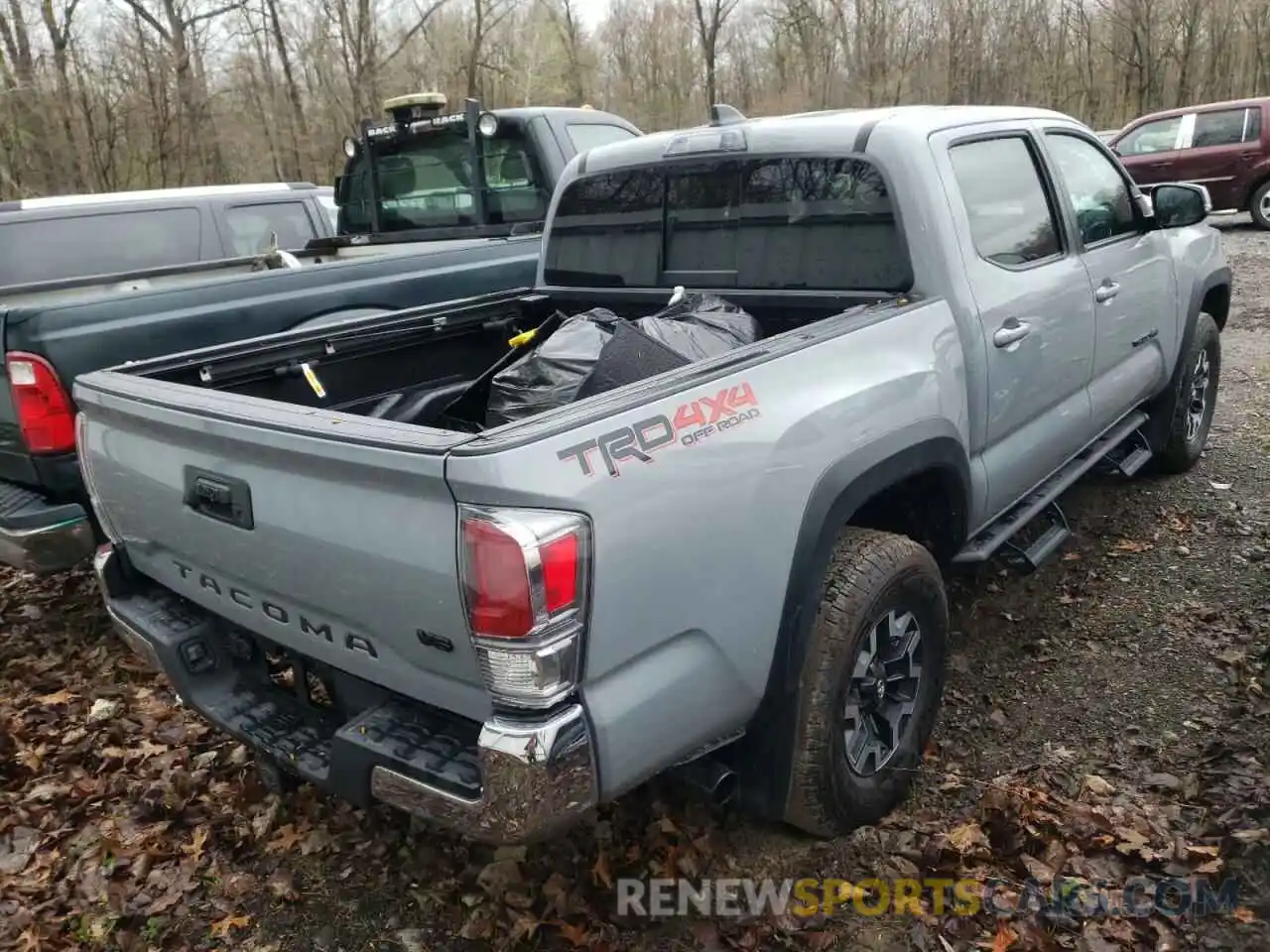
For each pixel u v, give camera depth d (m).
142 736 3.68
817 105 29.25
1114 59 34.06
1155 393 4.77
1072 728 3.33
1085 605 4.09
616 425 2.09
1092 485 5.28
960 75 31.94
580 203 4.07
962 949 2.52
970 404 3.25
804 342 2.63
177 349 4.36
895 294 3.25
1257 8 33.19
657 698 2.19
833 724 2.65
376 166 7.15
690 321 3.26
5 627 4.60
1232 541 4.48
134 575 3.06
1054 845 2.79
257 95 21.45
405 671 2.22
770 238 3.52
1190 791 2.95
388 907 2.79
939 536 3.30
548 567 1.91
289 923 2.76
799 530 2.49
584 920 2.66
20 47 17.89
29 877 3.02
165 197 6.77
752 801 2.66
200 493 2.48
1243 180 13.74
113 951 2.72
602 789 2.11
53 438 3.92
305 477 2.19
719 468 2.28
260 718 2.70
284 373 3.41
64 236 6.29
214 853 3.05
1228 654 3.61
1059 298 3.68
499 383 3.02
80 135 19.11
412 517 2.01
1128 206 4.41
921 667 3.01
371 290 5.23
